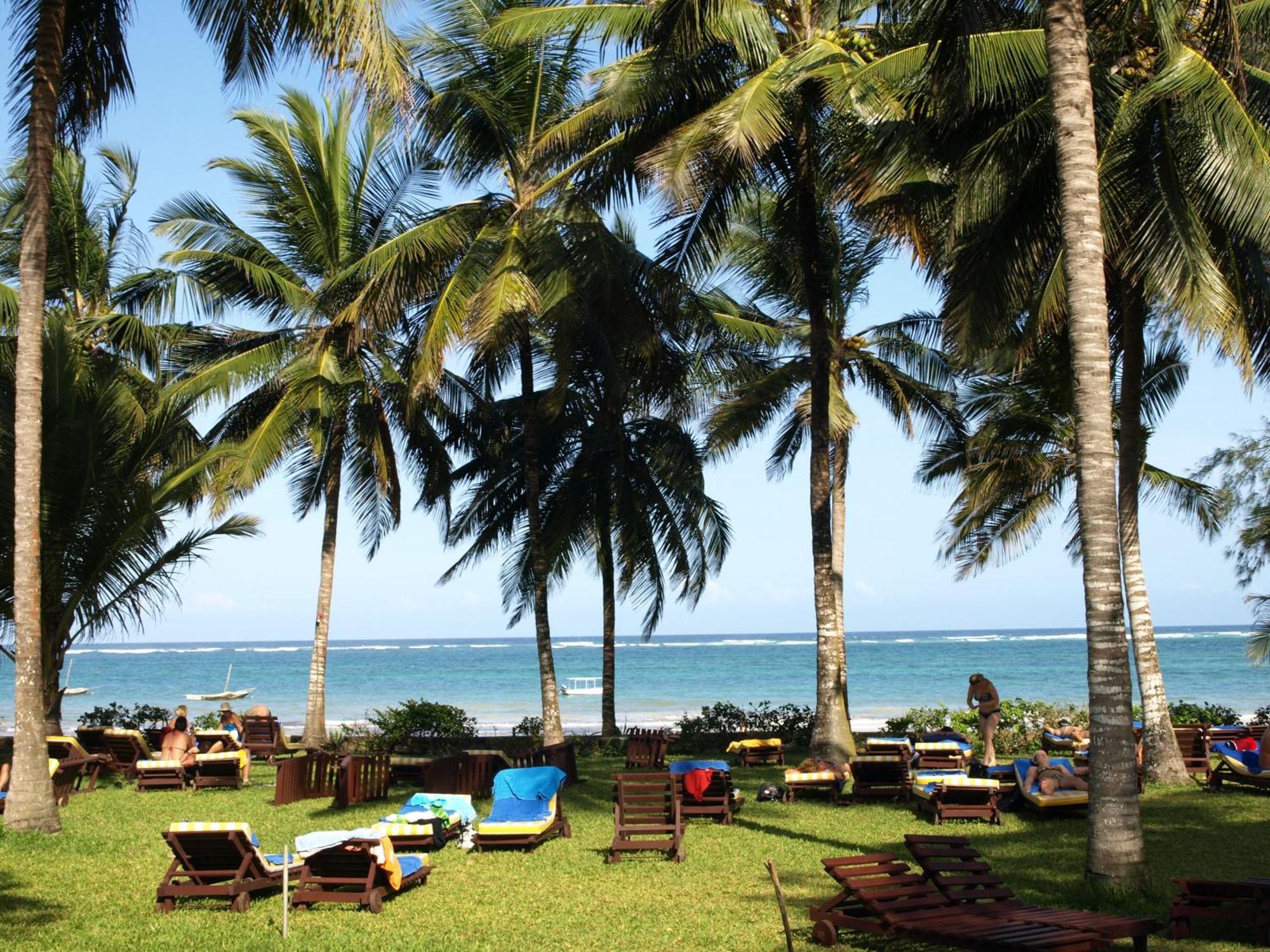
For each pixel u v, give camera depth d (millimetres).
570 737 24562
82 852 11539
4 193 22469
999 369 20672
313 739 22734
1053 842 11773
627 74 16047
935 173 15430
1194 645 119938
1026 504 25656
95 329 22078
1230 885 7762
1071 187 9469
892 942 7938
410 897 9695
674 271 17828
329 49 11445
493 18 18781
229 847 9273
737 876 10352
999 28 13102
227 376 22141
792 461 25797
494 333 16969
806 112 16531
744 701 59125
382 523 26109
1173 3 11969
